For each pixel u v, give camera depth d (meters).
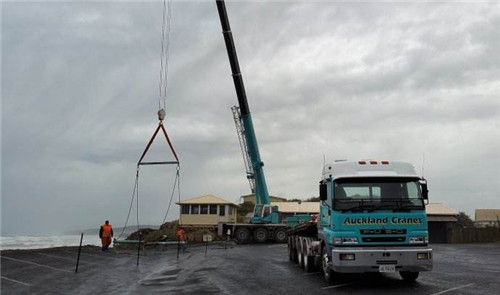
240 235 39.25
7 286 12.02
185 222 47.91
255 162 35.94
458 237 48.72
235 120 35.91
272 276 14.31
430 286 11.66
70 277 14.05
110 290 11.45
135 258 22.34
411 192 11.60
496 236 48.44
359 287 11.59
